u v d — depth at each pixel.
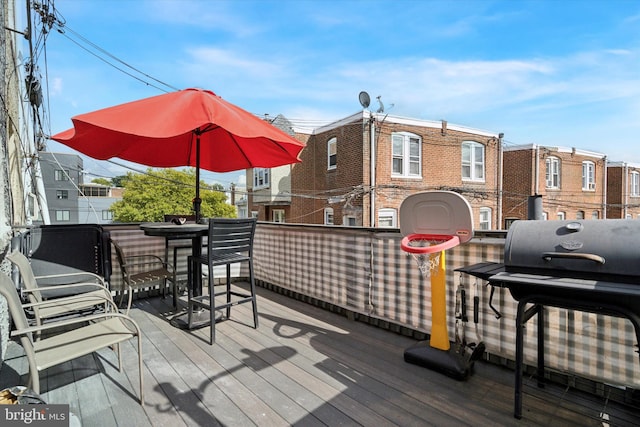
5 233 2.58
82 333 1.89
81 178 31.98
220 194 25.14
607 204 17.78
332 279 3.43
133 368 2.28
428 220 2.24
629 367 1.79
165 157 3.97
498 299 2.26
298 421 1.73
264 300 3.92
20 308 1.50
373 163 11.20
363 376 2.19
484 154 13.37
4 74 3.16
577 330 1.96
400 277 2.81
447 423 1.72
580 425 1.70
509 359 2.25
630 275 1.36
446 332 2.32
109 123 2.15
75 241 2.99
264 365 2.33
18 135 4.23
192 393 1.98
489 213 13.53
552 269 1.55
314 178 13.83
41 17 5.94
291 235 3.96
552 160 15.65
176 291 3.54
